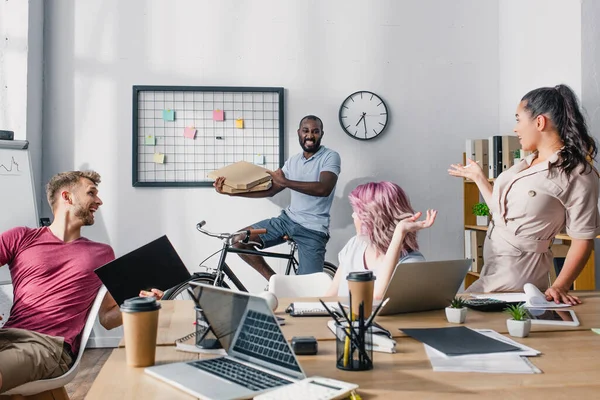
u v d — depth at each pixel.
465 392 0.98
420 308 1.72
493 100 4.21
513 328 1.39
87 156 3.92
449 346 1.27
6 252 2.12
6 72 3.55
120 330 3.94
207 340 1.28
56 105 3.91
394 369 1.12
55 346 1.91
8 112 3.55
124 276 1.81
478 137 4.19
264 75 4.05
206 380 1.04
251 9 4.05
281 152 4.01
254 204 4.01
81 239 2.21
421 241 4.13
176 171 3.98
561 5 3.36
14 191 3.06
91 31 3.94
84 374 3.31
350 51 4.11
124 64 3.96
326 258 4.05
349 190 4.09
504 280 2.17
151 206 3.96
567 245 3.11
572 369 1.11
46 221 3.50
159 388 1.03
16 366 1.75
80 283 2.11
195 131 3.99
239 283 3.75
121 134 3.95
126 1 3.97
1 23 3.56
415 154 4.13
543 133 2.08
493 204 2.22
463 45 4.19
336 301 1.87
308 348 1.25
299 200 3.80
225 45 4.03
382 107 4.09
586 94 3.18
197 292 1.25
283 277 2.42
